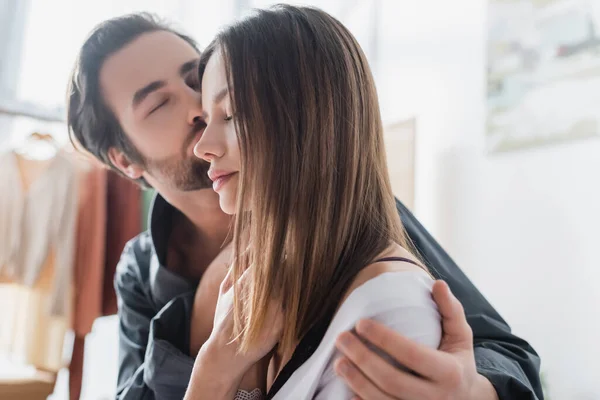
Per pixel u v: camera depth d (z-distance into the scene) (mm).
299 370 570
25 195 2303
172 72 1070
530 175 1798
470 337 537
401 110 2561
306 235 603
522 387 668
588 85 1610
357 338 473
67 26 2779
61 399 2715
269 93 609
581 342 1595
